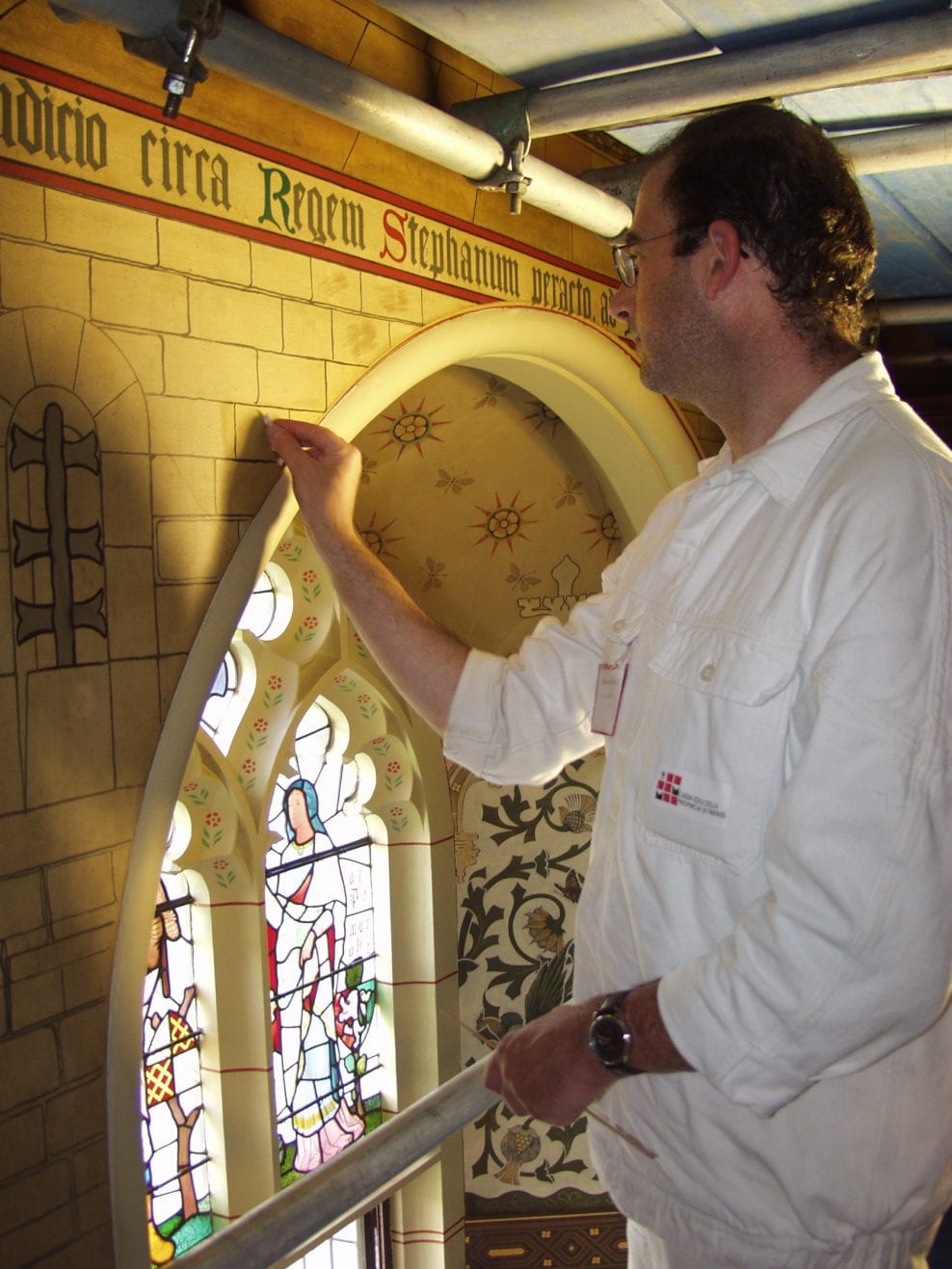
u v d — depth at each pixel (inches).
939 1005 44.8
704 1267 54.4
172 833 117.6
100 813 62.1
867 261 56.9
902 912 43.0
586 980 59.1
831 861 43.4
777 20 76.1
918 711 43.6
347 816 144.3
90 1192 62.2
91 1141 62.4
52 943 59.7
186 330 66.5
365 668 136.7
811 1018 43.8
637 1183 57.2
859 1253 52.4
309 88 67.2
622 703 58.5
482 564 144.9
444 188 90.7
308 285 76.0
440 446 131.5
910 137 94.1
